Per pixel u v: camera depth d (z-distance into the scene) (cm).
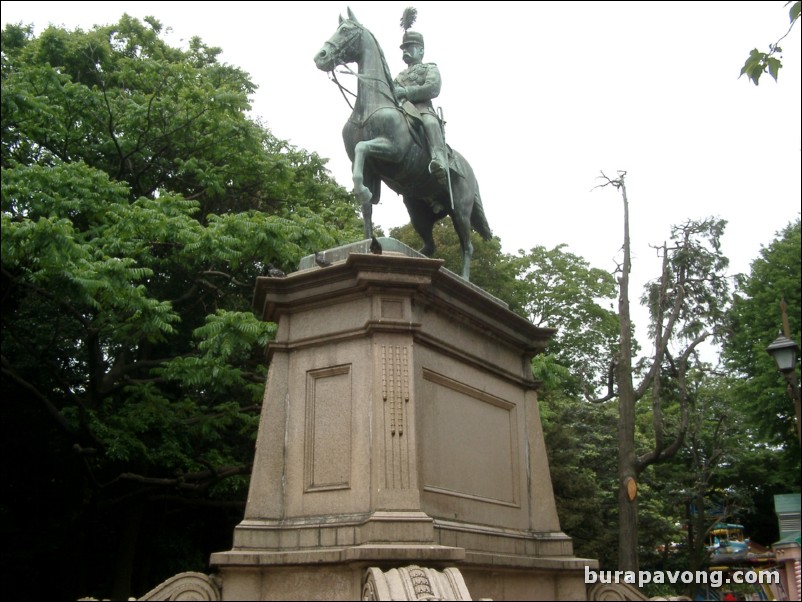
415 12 920
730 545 2728
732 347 2347
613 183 2081
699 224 2069
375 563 561
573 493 2670
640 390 1967
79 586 1700
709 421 3017
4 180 1351
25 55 1778
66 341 1655
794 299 2270
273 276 738
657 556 2891
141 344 1753
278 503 660
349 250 732
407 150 803
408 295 673
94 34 1934
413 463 623
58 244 1180
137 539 1823
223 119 1759
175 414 1572
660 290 2080
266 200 1966
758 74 668
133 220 1384
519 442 823
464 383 742
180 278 1742
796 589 1082
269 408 688
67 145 1695
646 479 3070
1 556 1650
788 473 2581
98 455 1552
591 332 3441
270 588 604
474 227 929
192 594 607
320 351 692
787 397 2222
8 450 1736
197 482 1728
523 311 3400
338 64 816
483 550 687
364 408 647
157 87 1814
